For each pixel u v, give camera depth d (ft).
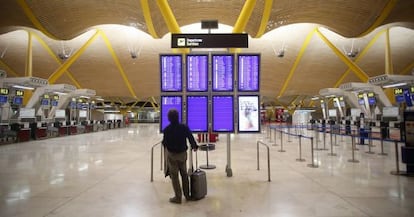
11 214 12.15
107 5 53.67
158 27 59.88
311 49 100.17
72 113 80.69
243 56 19.70
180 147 13.99
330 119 78.64
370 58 105.09
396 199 14.24
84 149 37.93
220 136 62.75
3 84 49.96
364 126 44.70
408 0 49.06
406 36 91.25
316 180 18.75
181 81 19.39
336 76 119.75
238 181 18.51
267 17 54.34
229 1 54.24
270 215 12.00
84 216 11.93
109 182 18.33
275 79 119.75
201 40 19.42
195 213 12.29
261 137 60.18
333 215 11.94
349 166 24.18
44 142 48.47
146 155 31.94
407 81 50.14
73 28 62.13
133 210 12.73
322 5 52.37
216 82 19.56
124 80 123.95
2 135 45.44
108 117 108.06
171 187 16.98
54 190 16.28
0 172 21.76
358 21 56.80
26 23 58.29
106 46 100.89
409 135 20.49
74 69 112.78
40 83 55.47
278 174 20.79
